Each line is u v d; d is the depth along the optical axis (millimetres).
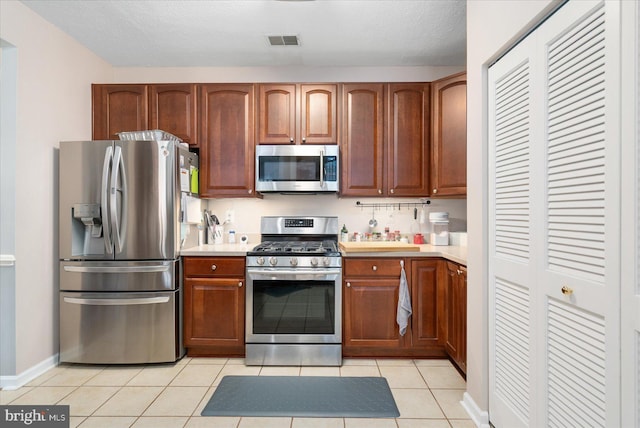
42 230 2562
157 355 2658
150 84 3111
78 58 2953
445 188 2955
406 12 2510
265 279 2723
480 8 1919
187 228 2926
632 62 1027
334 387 2338
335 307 2711
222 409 2066
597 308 1163
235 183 3117
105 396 2217
